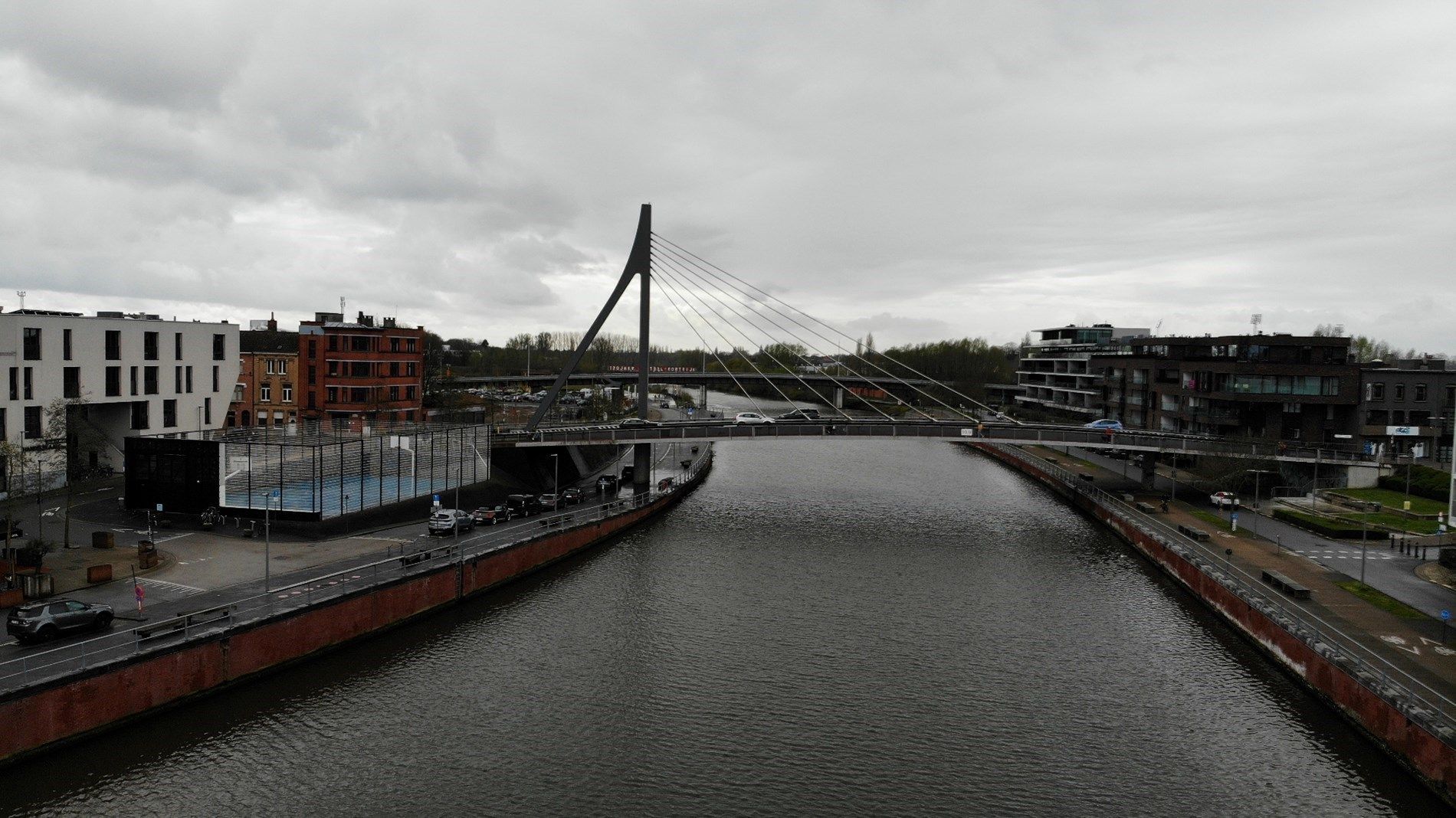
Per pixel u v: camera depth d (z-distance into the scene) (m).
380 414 114.50
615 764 38.62
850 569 70.25
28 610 39.94
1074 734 42.16
